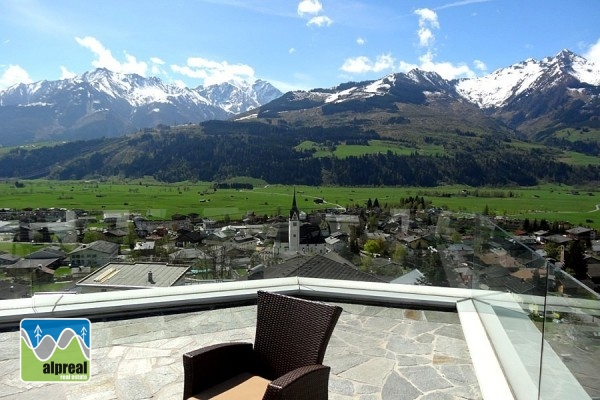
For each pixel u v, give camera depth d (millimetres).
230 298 4609
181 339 3758
